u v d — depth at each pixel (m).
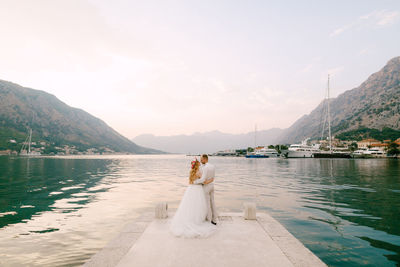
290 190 16.61
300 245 4.88
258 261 4.12
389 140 189.88
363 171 35.09
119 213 10.27
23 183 20.67
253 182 21.61
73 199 13.38
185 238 5.28
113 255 4.36
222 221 6.64
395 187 17.91
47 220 9.20
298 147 129.00
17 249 6.48
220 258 4.24
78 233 7.76
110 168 43.91
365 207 11.17
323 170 37.91
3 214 10.09
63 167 44.97
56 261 5.77
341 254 6.05
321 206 11.41
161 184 20.34
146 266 3.92
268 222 6.51
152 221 6.61
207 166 6.15
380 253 6.08
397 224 8.48
